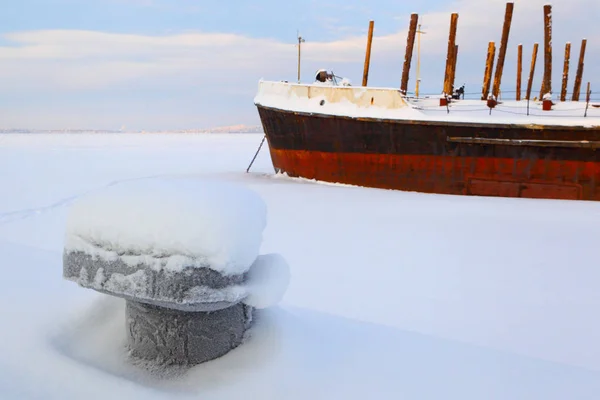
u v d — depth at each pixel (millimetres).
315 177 14344
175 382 2012
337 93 13367
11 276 3799
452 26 16594
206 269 1878
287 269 2268
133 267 1908
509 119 11680
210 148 41406
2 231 6695
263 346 2225
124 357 2199
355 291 3885
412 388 2148
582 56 22250
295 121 13945
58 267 4230
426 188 12734
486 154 11969
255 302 2143
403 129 12492
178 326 2123
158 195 1989
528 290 4074
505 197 11531
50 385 1928
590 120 11102
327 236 6504
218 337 2166
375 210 8898
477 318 3297
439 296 3824
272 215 8312
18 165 21125
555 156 11453
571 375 2428
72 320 2609
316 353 2297
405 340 2730
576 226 7270
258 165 23156
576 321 3295
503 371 2428
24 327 2488
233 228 1954
